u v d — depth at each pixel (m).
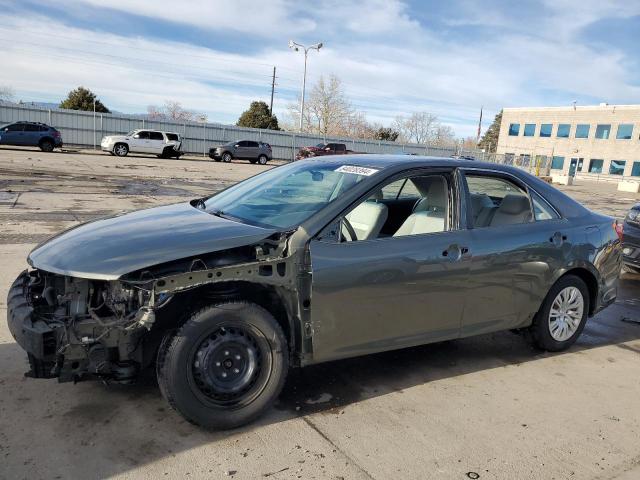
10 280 5.57
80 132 37.44
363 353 3.48
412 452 2.98
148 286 2.77
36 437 2.89
